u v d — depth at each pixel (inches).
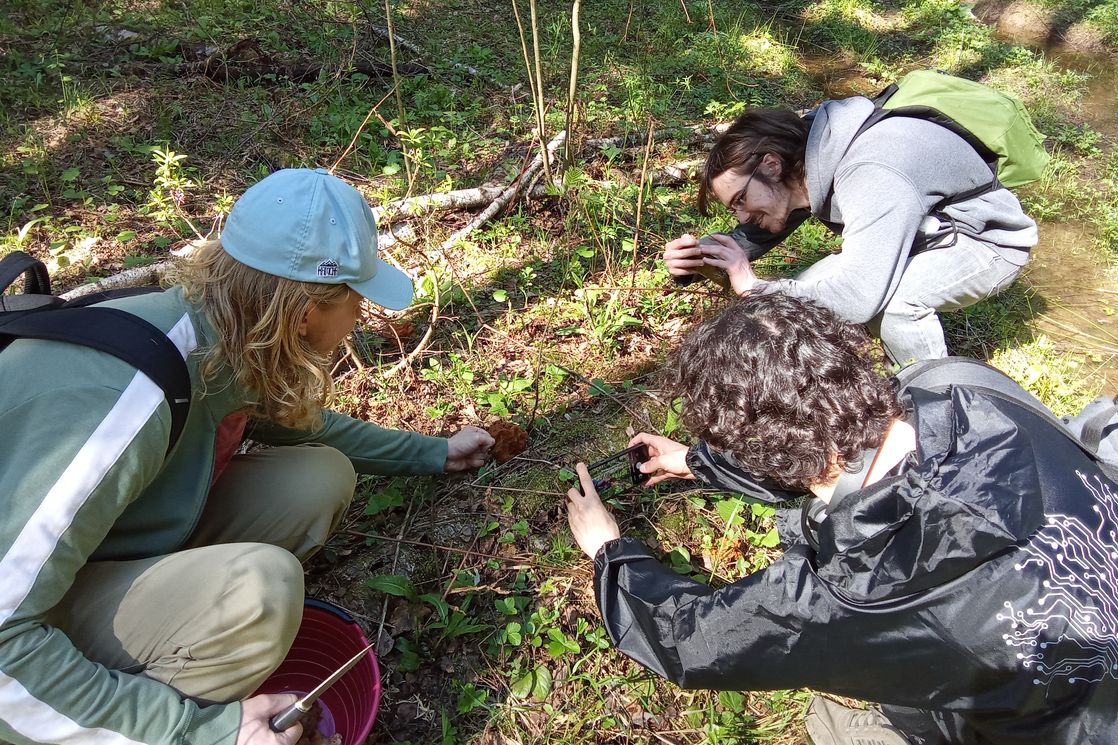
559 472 101.3
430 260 131.3
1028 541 51.1
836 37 252.8
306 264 58.6
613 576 72.9
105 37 187.8
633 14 239.6
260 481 75.6
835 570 56.4
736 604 60.3
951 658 53.3
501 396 107.7
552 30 219.1
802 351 55.2
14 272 58.5
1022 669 51.6
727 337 57.5
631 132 171.6
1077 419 64.6
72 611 61.4
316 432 84.4
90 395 53.2
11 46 181.2
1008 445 53.7
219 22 194.5
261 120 165.2
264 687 80.4
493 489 99.1
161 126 159.6
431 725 79.2
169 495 63.5
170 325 58.0
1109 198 179.9
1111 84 242.5
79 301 59.8
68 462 52.2
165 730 57.8
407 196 134.6
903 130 97.0
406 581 85.8
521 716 80.1
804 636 57.2
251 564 61.6
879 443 55.3
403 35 208.7
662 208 149.3
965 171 98.2
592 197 139.7
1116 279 155.3
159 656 61.9
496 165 157.8
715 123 181.0
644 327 126.1
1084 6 279.4
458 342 120.7
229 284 59.5
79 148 153.1
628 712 81.4
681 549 93.4
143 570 62.1
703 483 99.5
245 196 60.1
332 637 78.0
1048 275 156.0
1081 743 52.8
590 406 112.4
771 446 56.1
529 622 86.3
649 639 68.1
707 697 82.5
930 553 51.3
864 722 75.2
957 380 64.9
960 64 244.5
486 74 192.5
